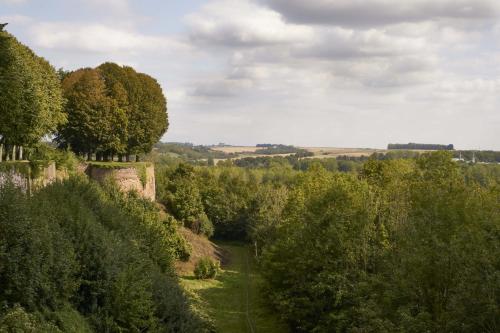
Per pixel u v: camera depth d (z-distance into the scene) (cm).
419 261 2778
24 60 4803
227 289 5981
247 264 7900
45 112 5097
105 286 2894
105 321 2788
